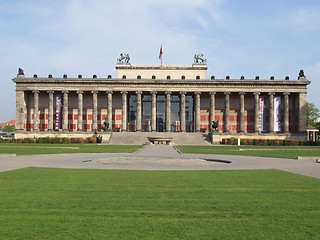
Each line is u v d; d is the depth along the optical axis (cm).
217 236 1180
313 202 1730
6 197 1797
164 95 13075
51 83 12025
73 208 1561
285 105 11912
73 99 12862
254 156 5216
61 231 1221
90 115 12875
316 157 4697
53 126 12712
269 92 11962
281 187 2177
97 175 2716
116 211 1516
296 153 5991
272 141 9894
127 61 13150
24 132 11800
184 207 1602
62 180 2411
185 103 13038
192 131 12925
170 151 6362
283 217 1437
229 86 12038
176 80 11988
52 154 5275
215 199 1788
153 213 1487
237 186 2202
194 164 3928
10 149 6612
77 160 4266
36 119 11981
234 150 6888
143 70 12988
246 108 12800
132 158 4694
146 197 1827
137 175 2733
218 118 12800
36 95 12006
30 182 2308
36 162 3919
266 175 2795
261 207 1614
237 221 1373
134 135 10931
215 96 12850
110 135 10525
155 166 3591
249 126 12756
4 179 2448
